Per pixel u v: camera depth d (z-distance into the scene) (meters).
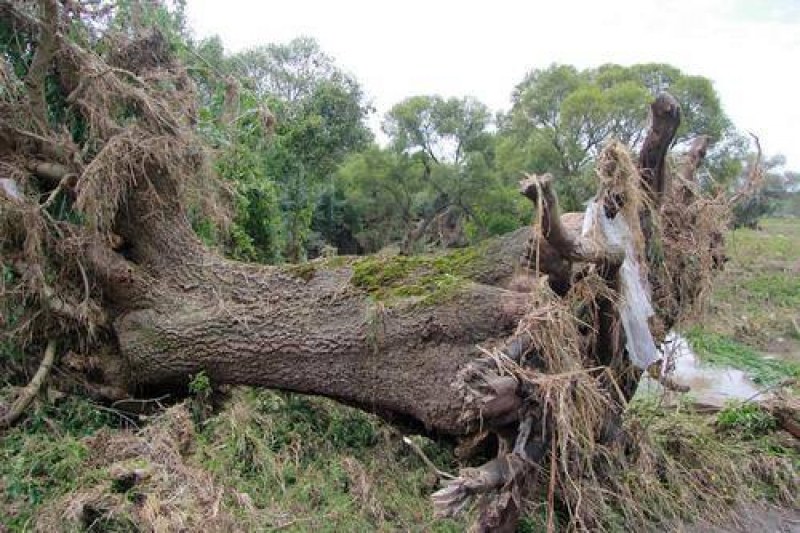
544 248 3.32
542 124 22.38
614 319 3.67
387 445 4.36
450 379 3.66
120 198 4.85
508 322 3.60
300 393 4.43
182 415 4.15
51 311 4.60
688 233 4.29
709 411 5.88
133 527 3.19
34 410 4.31
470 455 4.10
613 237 3.73
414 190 23.25
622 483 4.04
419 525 3.59
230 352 4.39
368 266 4.32
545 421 3.21
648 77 22.22
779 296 13.50
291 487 3.79
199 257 4.90
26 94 4.79
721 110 18.31
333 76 18.48
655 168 3.96
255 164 8.91
